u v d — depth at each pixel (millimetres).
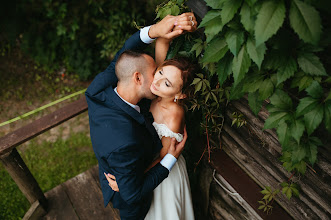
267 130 1735
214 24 1261
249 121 1835
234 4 1174
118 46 4918
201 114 2123
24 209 3699
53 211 2852
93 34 5012
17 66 5605
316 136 1440
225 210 2527
